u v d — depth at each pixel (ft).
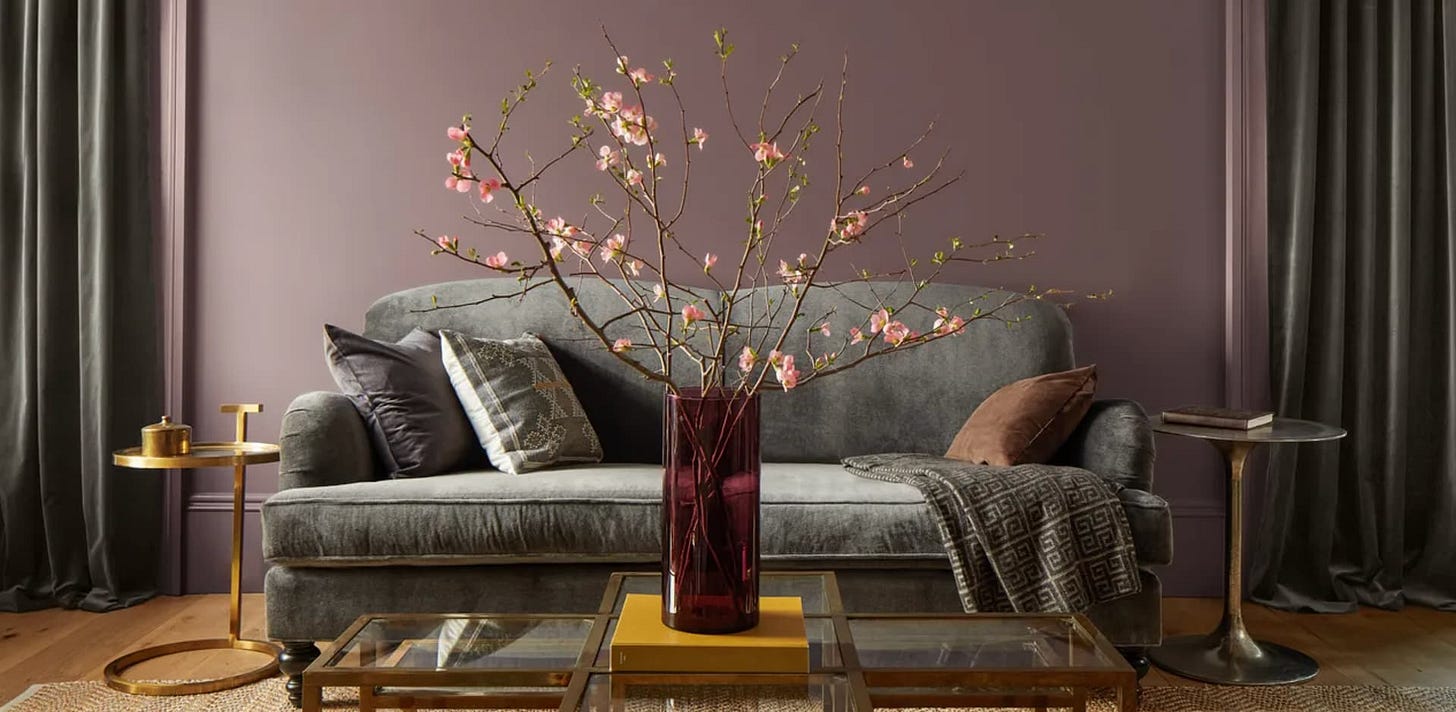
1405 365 10.58
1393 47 10.59
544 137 11.04
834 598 5.94
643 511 7.63
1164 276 11.05
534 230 4.73
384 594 7.70
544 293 10.50
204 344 11.03
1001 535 7.51
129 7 10.73
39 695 7.98
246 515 11.03
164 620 10.07
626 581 6.23
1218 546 11.05
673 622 5.07
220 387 11.05
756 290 10.62
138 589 10.86
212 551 11.04
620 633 5.01
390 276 11.04
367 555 7.60
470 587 7.73
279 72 11.01
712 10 11.02
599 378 10.25
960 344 10.32
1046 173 11.05
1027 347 10.28
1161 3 11.03
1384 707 7.80
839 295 10.43
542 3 11.03
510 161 11.03
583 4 11.03
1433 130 10.72
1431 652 9.16
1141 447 8.38
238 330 11.03
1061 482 7.80
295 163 11.02
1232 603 8.89
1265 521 10.72
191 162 11.00
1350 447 10.77
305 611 7.68
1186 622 10.09
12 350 10.64
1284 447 10.59
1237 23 10.84
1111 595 7.54
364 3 11.04
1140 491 8.14
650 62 11.03
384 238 11.03
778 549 7.71
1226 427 8.86
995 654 5.01
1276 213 10.81
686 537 5.04
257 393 11.04
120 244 10.75
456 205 11.03
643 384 10.27
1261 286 10.85
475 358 9.08
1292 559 10.82
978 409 9.41
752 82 11.03
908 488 8.08
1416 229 10.74
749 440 5.09
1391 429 10.61
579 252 5.08
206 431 11.05
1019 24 11.07
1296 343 10.61
